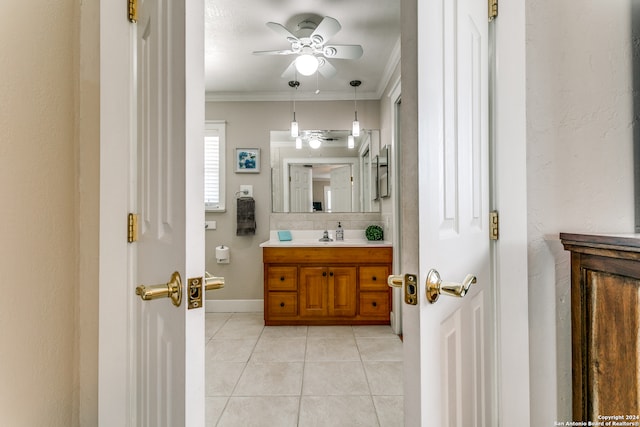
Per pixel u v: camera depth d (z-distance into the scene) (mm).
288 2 2045
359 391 1847
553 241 887
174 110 632
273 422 1574
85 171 882
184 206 589
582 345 758
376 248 2943
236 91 3426
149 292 584
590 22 875
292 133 3213
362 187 3477
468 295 788
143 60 835
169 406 654
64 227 829
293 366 2162
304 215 3496
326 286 2965
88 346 883
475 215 831
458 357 734
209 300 3445
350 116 3484
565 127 882
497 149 897
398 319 2762
